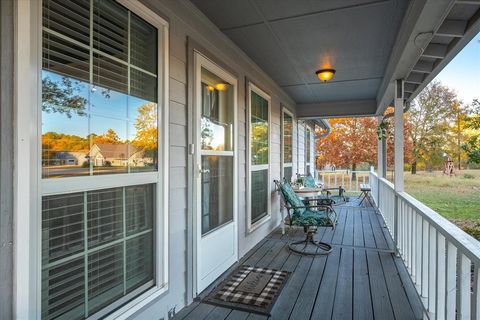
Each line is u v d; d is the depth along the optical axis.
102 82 1.66
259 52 3.51
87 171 1.56
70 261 1.48
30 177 1.26
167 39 2.16
